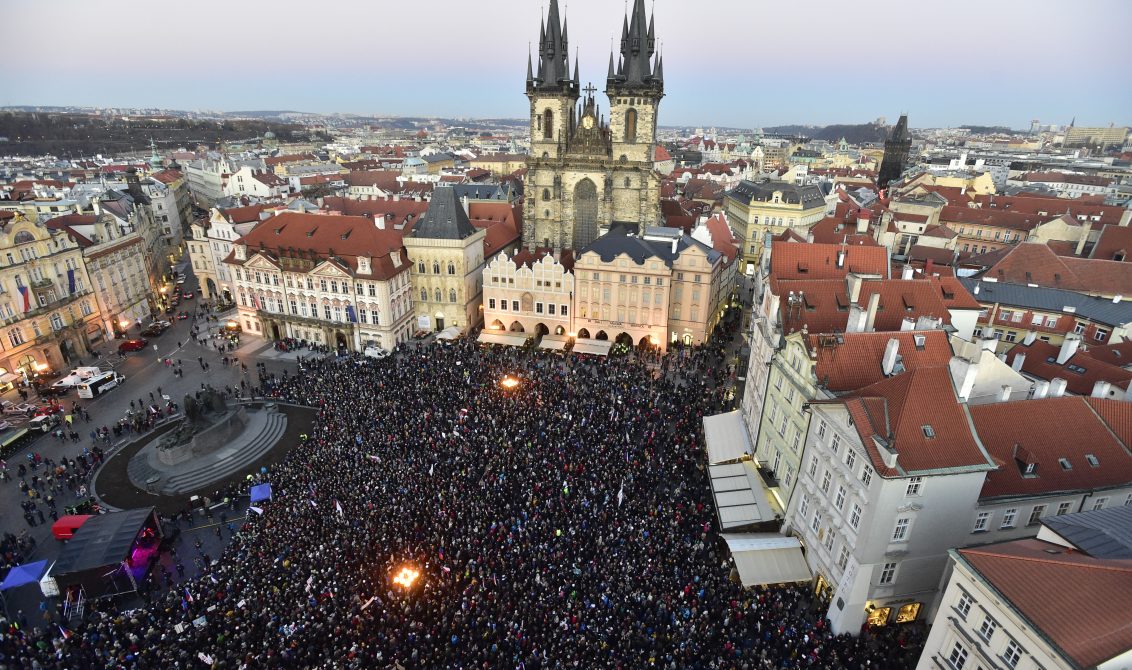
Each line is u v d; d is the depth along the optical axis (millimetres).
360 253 103562
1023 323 80938
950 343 53531
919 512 42062
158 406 85750
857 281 63344
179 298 138625
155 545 56281
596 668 39594
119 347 106250
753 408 68062
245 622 44531
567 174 130750
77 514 61656
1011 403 47156
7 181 192875
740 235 166500
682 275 101375
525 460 64812
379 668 40500
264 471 67312
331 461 65500
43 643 44625
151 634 43781
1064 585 29656
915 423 42688
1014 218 139500
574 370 92500
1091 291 84250
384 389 82312
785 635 43188
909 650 43594
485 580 47625
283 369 97875
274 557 51844
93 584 49969
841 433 45562
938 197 155750
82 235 109375
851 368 52094
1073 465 45281
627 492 59812
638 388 83125
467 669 39844
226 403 82562
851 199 184750
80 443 76188
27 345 94250
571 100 133250
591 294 104812
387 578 48844
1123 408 48000
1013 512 44406
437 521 55094
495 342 103688
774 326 63375
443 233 111188
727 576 50406
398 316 108500
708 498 60969
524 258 116000
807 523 51406
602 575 48500
